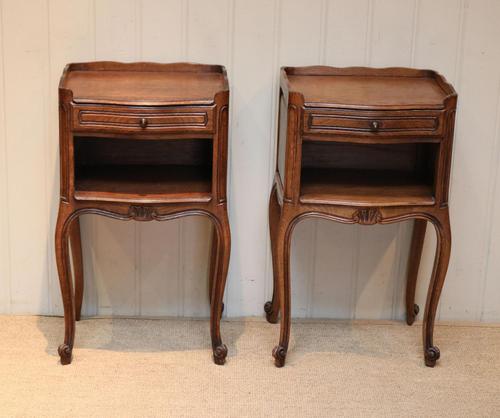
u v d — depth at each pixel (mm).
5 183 2990
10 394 2545
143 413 2469
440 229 2684
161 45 2916
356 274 3113
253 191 3031
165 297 3098
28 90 2926
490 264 3131
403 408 2543
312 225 3061
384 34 2939
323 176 2840
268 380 2678
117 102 2529
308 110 2559
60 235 2641
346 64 2959
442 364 2820
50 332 2955
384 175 2877
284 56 2939
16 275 3064
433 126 2584
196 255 3061
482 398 2613
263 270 3096
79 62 2854
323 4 2906
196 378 2676
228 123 2748
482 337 3031
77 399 2531
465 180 3061
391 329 3068
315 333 3008
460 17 2932
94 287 3072
